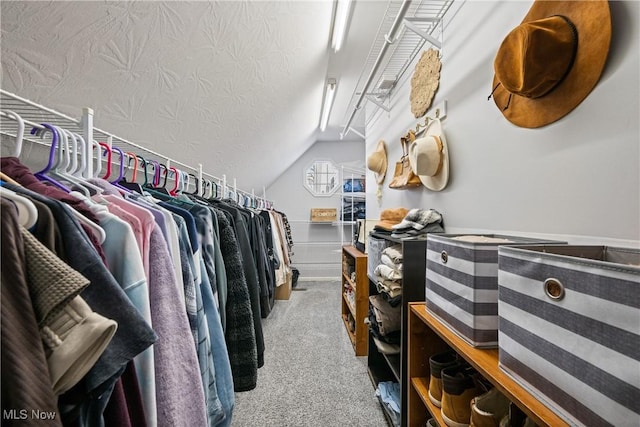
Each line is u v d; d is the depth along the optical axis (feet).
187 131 5.19
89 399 1.40
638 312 1.29
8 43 2.33
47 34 2.41
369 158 9.20
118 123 3.84
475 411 2.53
